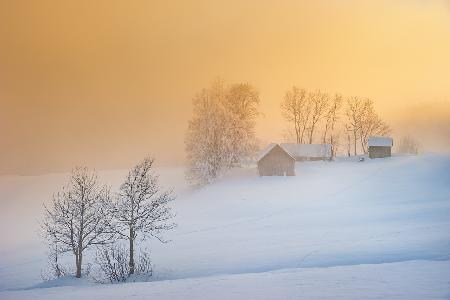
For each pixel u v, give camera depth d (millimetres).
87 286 27234
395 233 38375
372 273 21625
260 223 52938
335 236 39750
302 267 28000
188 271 30422
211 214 63000
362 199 67812
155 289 22203
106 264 31781
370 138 119688
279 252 34250
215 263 32250
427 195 67125
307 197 71938
